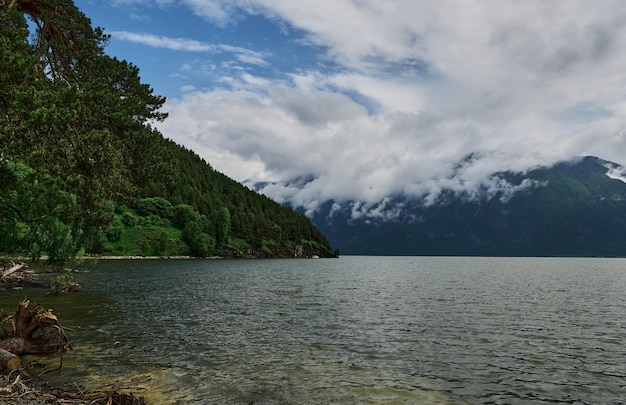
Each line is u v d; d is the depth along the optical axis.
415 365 16.61
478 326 25.72
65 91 21.75
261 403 12.13
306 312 30.69
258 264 137.00
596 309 34.53
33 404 10.73
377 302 37.94
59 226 30.77
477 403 12.60
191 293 42.31
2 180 18.78
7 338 16.64
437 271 115.75
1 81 18.06
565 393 13.65
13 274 42.12
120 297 36.66
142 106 36.06
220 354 17.69
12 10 24.91
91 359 16.38
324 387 13.70
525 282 70.00
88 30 34.03
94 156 22.08
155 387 13.30
